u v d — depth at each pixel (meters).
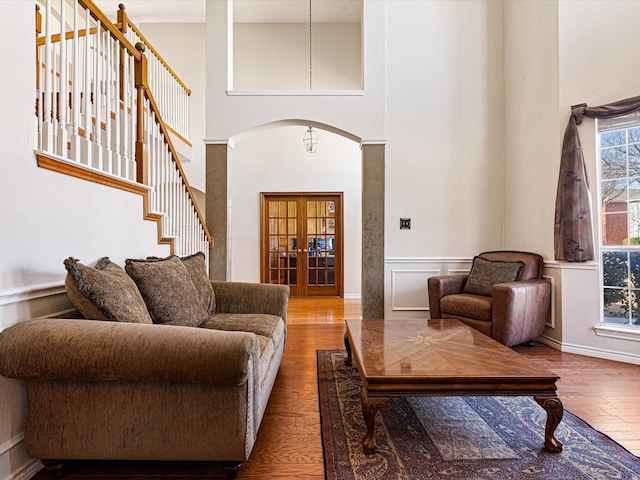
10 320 1.44
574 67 3.33
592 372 2.80
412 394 1.70
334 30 6.70
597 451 1.75
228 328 2.31
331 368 2.89
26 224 1.52
